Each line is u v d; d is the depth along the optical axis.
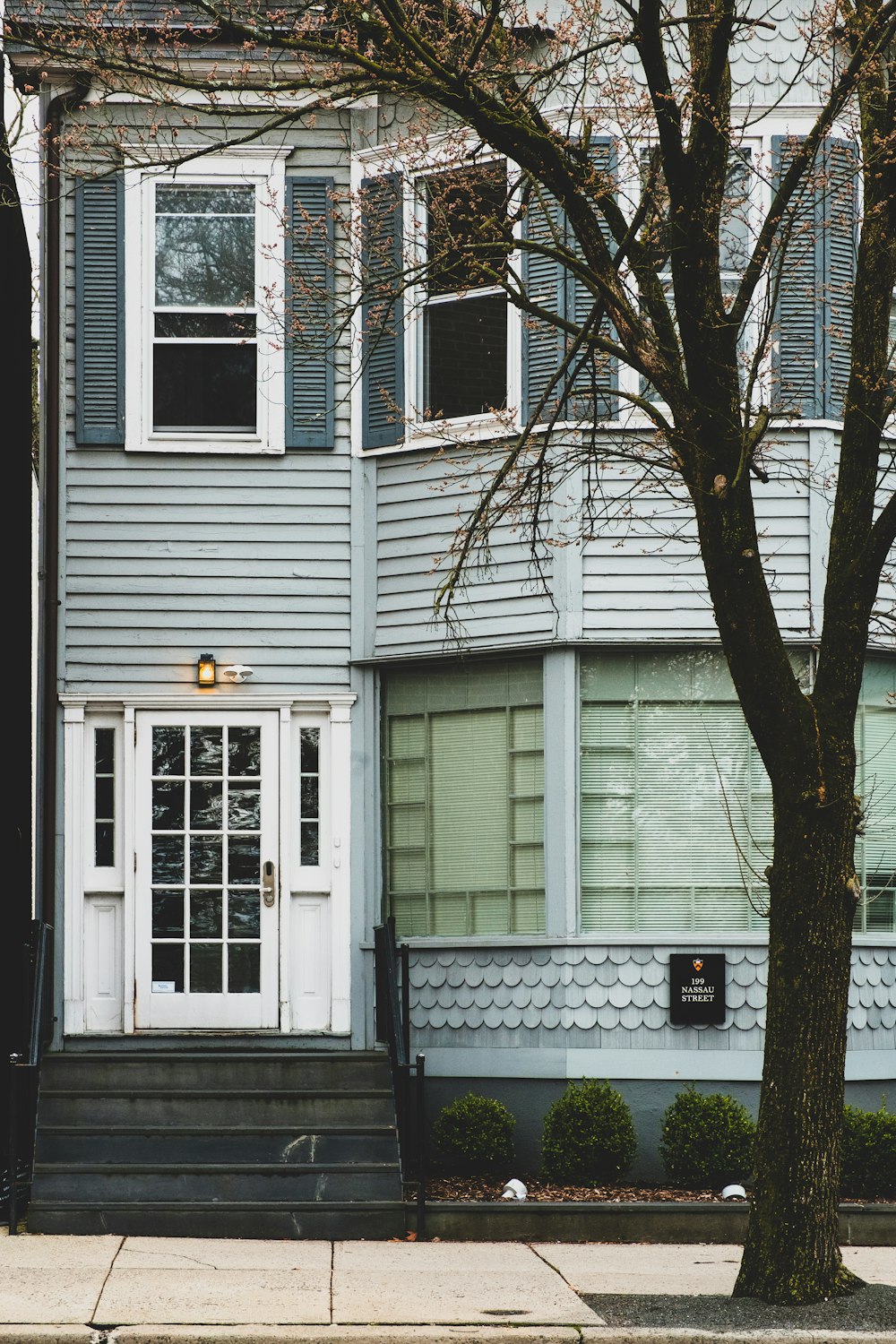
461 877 12.52
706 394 9.01
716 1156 11.27
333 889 12.70
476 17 10.54
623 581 12.20
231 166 13.02
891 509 9.03
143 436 12.88
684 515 12.24
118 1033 12.41
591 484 12.27
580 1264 9.67
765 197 12.39
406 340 12.82
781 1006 8.78
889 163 9.28
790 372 12.28
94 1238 10.07
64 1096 11.27
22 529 13.43
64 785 12.58
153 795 12.72
